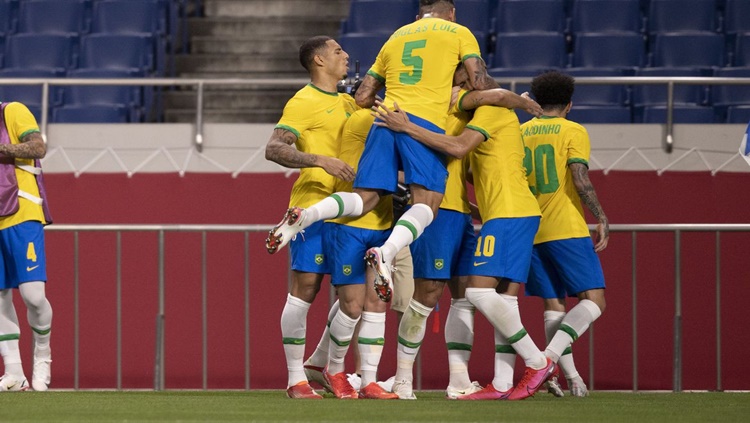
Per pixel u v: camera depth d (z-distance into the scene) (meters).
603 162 31.27
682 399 20.77
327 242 19.56
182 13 48.25
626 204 28.33
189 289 28.06
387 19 44.09
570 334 20.78
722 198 28.23
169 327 28.00
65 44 43.59
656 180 28.34
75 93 41.25
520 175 19.62
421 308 19.66
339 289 19.38
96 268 28.33
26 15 45.31
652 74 39.75
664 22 42.94
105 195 29.38
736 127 31.66
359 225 19.09
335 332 19.64
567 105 21.70
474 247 20.22
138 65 42.72
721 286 27.22
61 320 28.30
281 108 43.38
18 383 22.98
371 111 19.17
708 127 31.75
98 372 28.09
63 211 29.39
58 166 32.59
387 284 17.77
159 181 29.33
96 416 15.42
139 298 28.06
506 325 19.31
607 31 42.88
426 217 18.39
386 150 18.81
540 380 19.80
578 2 43.41
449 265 19.42
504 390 19.88
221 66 45.34
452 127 19.48
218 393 23.66
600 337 27.41
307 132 19.84
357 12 44.34
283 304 27.88
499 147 19.42
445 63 19.08
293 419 14.90
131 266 28.16
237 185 29.16
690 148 31.72
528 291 21.91
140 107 41.12
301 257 19.66
